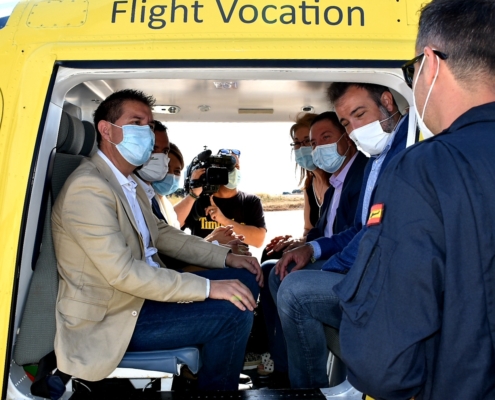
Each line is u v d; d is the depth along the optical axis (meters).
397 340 0.98
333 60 1.63
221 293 1.92
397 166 1.08
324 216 2.87
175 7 1.67
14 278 1.59
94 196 1.78
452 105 1.10
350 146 2.64
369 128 2.07
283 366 2.46
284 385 2.44
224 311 1.90
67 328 1.73
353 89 2.08
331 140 2.62
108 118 2.03
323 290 1.87
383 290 1.01
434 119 1.17
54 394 1.62
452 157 1.00
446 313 0.96
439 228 0.98
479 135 1.02
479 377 0.94
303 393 1.70
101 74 1.71
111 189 1.85
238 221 3.61
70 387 1.83
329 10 1.66
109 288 1.83
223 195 3.61
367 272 1.05
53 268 1.80
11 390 1.64
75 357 1.68
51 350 1.75
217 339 1.92
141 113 2.04
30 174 1.62
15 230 1.60
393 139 2.01
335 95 2.18
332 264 2.01
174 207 3.58
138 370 1.84
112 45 1.65
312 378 1.91
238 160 3.54
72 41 1.67
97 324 1.79
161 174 2.73
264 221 3.70
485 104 1.06
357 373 1.04
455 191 0.97
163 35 1.65
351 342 1.05
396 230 1.02
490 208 0.95
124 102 2.02
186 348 1.88
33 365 1.77
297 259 2.36
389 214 1.04
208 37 1.64
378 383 1.02
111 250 1.75
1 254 1.59
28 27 1.69
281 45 1.63
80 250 1.82
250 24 1.65
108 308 1.82
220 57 1.63
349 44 1.64
